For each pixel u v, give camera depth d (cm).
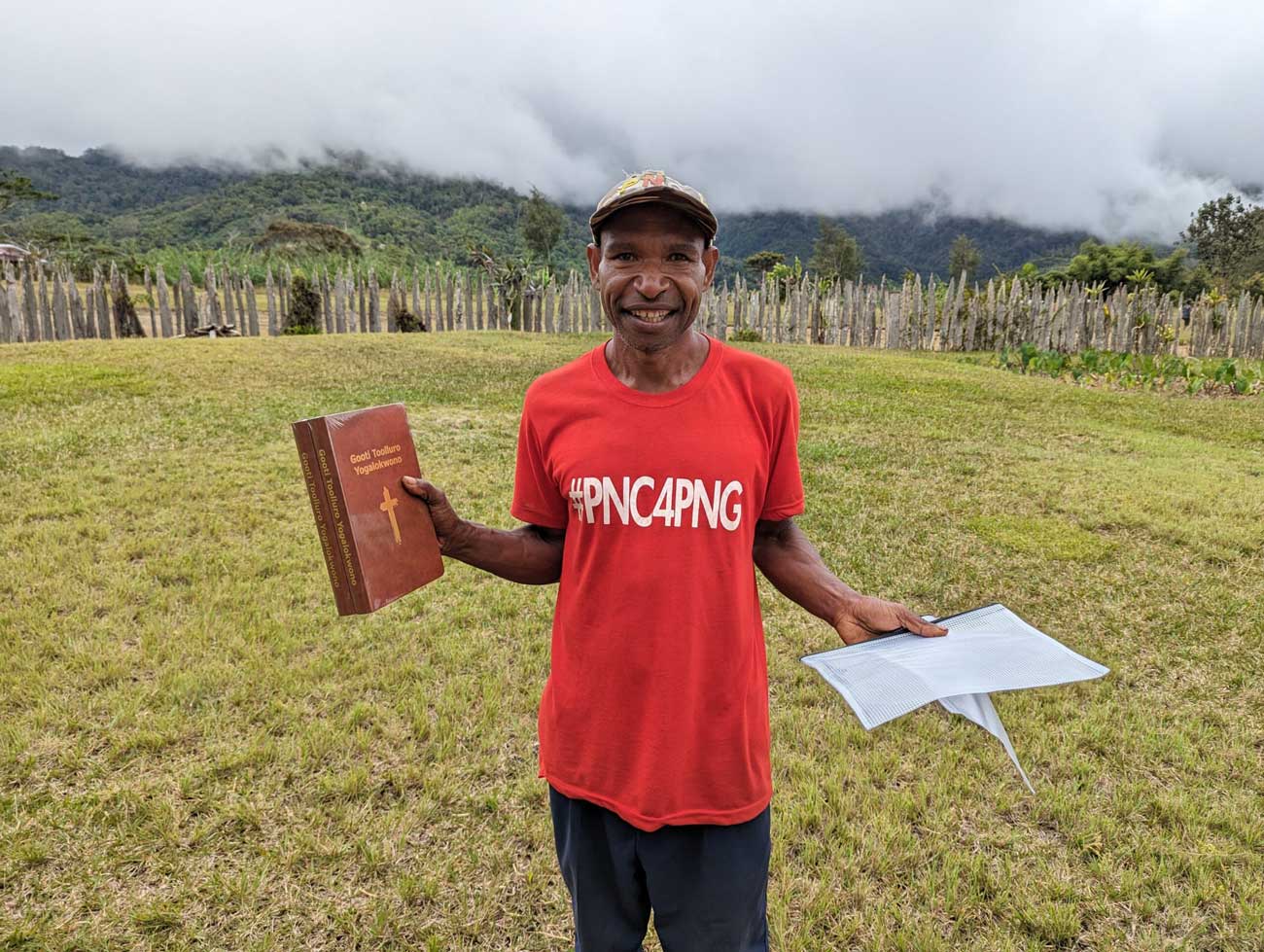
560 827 159
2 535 544
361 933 245
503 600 476
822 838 289
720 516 139
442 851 279
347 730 344
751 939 157
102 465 711
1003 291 2161
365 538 142
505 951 241
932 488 716
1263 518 644
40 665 387
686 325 138
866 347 2216
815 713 370
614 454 138
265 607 454
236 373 1197
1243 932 248
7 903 253
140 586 474
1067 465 805
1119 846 285
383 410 148
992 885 267
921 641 148
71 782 308
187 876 264
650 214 130
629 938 163
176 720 345
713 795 144
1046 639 146
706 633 141
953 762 329
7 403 936
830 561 543
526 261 2542
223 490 654
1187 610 478
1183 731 356
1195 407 1234
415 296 2278
